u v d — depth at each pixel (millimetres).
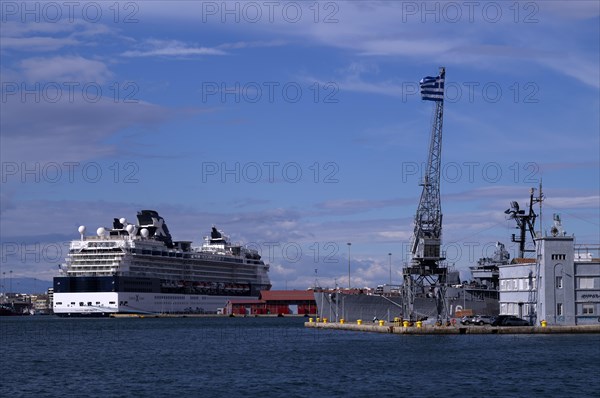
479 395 93125
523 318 185625
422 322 196000
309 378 109062
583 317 176375
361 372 114375
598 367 116938
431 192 199875
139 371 121875
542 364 120750
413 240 195750
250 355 147375
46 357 152000
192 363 133250
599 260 180125
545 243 176250
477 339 166625
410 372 113250
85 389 102125
